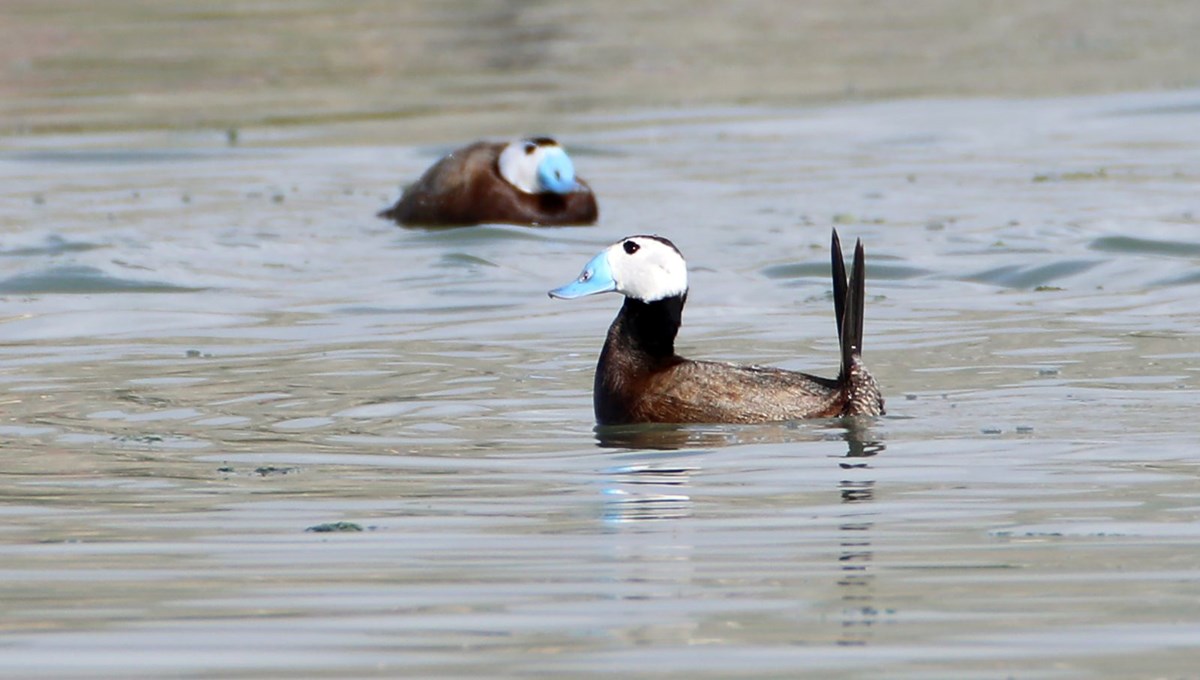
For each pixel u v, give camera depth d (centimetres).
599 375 1209
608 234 1977
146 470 1062
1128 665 702
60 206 2139
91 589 823
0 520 952
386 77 3269
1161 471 1021
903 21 4034
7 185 2295
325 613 783
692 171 2367
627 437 1139
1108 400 1208
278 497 997
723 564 853
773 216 2039
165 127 2741
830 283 1686
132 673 710
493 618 773
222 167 2434
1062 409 1184
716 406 1170
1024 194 2139
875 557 862
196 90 3102
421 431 1165
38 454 1105
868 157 2450
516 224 2020
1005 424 1146
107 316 1580
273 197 2216
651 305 1201
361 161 2480
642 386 1186
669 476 1036
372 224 2048
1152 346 1384
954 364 1341
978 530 908
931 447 1091
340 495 1000
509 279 1752
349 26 3922
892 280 1703
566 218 2036
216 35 3759
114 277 1742
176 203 2166
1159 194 2114
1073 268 1720
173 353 1430
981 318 1517
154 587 826
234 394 1280
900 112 2833
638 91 3088
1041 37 3728
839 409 1175
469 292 1691
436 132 2700
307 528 931
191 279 1747
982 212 2028
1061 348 1387
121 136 2666
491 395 1272
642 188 2252
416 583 827
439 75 3294
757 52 3578
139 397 1273
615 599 798
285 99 3017
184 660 723
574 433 1155
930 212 2036
